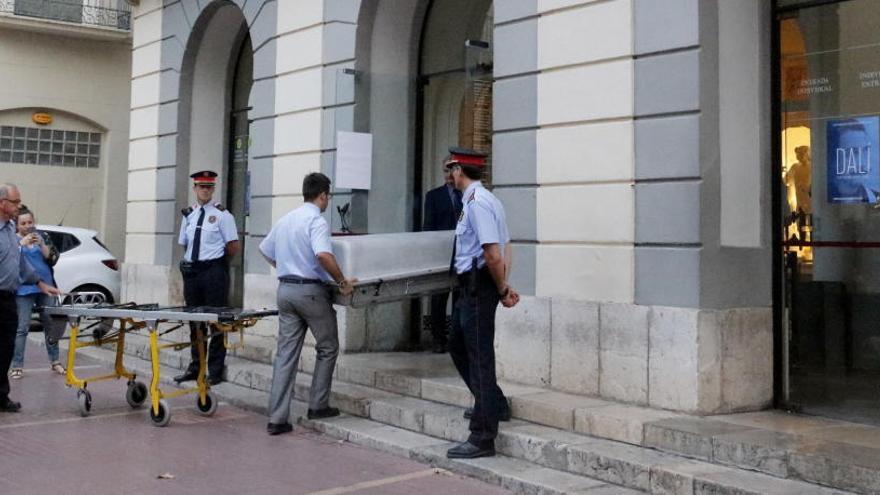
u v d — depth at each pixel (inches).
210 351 357.1
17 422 296.5
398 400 293.7
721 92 255.8
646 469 211.8
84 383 309.4
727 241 255.1
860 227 251.6
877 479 184.9
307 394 324.8
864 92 251.9
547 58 291.3
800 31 265.1
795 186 265.3
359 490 221.0
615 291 266.5
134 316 291.9
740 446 210.2
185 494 215.6
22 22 703.1
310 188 284.8
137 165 556.4
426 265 295.6
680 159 252.7
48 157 738.2
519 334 294.5
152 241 537.0
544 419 258.4
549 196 288.7
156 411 293.1
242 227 528.7
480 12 378.6
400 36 399.9
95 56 750.5
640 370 256.5
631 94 266.1
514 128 301.7
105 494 214.2
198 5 502.9
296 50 418.3
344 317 372.8
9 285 308.3
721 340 247.9
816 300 258.5
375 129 387.5
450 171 246.5
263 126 437.4
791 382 260.2
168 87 528.7
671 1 257.0
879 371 243.1
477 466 233.3
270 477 232.2
